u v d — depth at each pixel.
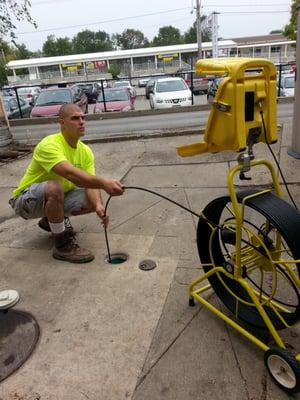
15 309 2.43
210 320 2.22
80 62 46.00
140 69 45.53
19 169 5.80
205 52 44.94
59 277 2.76
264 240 1.97
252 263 2.02
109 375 1.90
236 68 1.65
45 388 1.85
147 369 1.92
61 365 1.97
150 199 4.15
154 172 5.12
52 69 46.41
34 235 3.48
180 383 1.83
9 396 1.81
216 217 2.21
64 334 2.19
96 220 3.69
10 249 3.24
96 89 18.28
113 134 8.05
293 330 2.08
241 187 4.25
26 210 2.98
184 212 3.74
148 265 2.82
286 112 9.05
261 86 1.78
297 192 3.92
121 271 2.77
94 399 1.77
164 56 45.47
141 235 3.32
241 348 2.00
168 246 3.09
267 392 1.75
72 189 3.08
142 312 2.32
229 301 2.21
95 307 2.40
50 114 11.63
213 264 2.24
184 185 4.52
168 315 2.28
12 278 2.79
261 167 4.75
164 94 12.49
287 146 5.59
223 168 4.96
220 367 1.90
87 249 3.12
